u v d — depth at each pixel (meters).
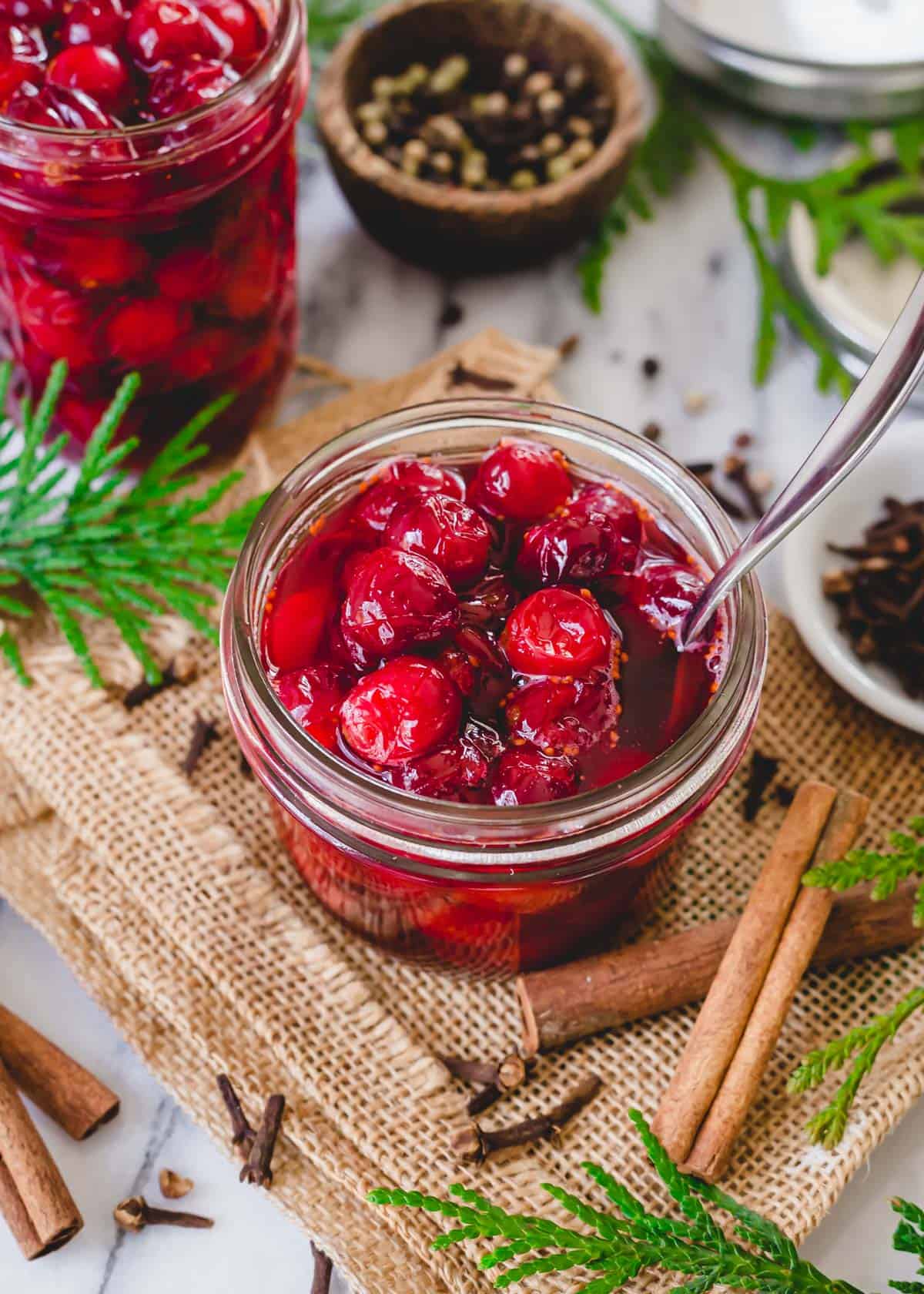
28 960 0.41
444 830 0.33
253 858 0.41
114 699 0.42
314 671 0.36
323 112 0.48
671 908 0.41
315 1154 0.37
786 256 0.50
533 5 0.50
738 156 0.52
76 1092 0.39
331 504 0.38
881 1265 0.38
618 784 0.34
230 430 0.45
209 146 0.39
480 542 0.36
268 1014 0.38
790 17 0.52
